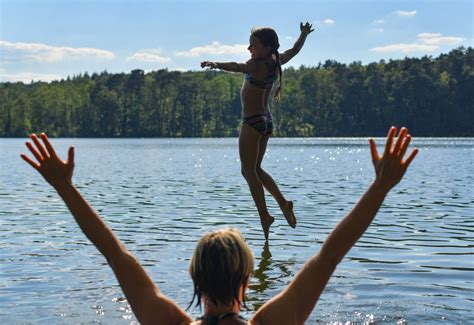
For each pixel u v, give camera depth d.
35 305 6.32
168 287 7.04
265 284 7.27
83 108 163.38
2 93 184.38
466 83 131.25
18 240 10.59
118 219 13.07
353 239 2.70
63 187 2.82
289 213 9.59
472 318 5.77
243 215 13.73
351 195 18.30
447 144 86.31
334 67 171.50
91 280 7.50
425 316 5.83
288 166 36.22
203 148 77.81
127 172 30.83
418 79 132.25
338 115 143.88
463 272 7.94
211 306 2.65
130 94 161.12
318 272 2.74
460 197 17.91
